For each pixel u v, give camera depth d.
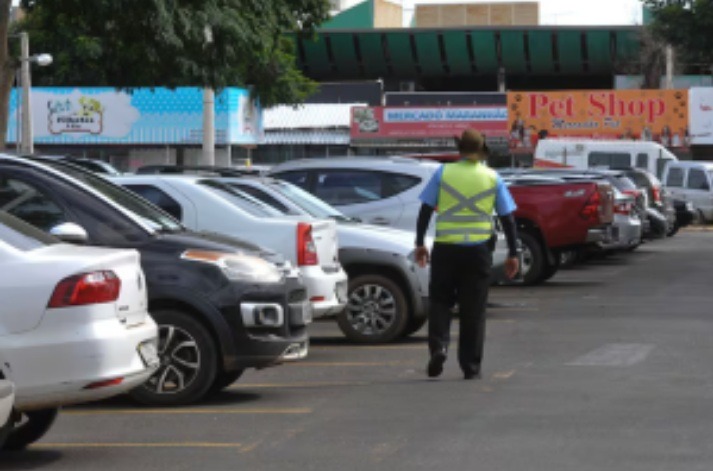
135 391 13.04
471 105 72.75
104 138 70.62
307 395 13.66
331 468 9.97
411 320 18.59
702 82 93.69
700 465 9.80
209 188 16.64
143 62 31.80
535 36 101.69
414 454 10.38
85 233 11.73
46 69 71.88
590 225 27.58
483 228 14.26
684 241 46.09
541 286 28.12
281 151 76.94
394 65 104.81
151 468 10.20
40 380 10.11
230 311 12.88
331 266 16.75
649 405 12.47
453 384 14.14
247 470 10.00
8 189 13.01
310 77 106.00
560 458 10.10
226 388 14.28
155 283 12.87
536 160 54.47
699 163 55.09
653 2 80.56
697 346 17.38
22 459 10.68
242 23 30.78
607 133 70.25
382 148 75.00
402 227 21.08
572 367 15.41
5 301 10.16
